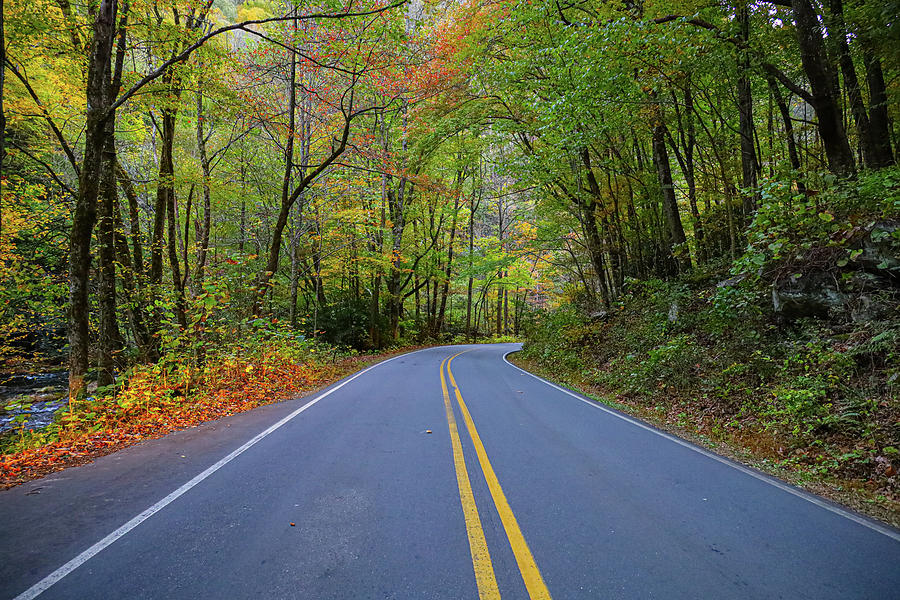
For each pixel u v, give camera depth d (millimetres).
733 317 8742
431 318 35656
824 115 8234
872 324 6254
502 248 25062
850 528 3297
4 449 6188
